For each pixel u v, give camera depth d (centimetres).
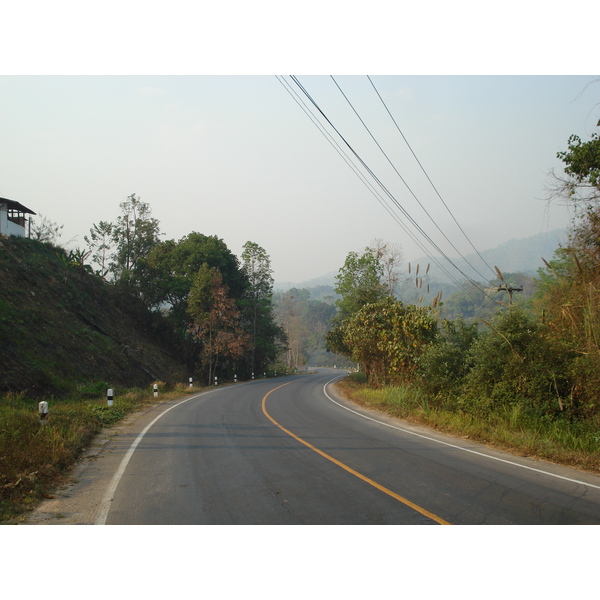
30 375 1900
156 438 1109
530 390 1188
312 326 13325
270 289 5712
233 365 4738
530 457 925
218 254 4641
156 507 598
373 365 2509
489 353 1320
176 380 3409
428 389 1614
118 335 3353
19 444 823
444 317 2052
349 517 564
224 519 556
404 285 3934
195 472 772
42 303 2678
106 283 4112
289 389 2988
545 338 1230
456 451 974
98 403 1778
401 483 710
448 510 589
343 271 3962
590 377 1084
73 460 852
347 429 1269
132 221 4562
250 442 1052
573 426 1055
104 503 615
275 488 679
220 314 4125
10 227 3116
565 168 1395
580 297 1225
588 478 761
